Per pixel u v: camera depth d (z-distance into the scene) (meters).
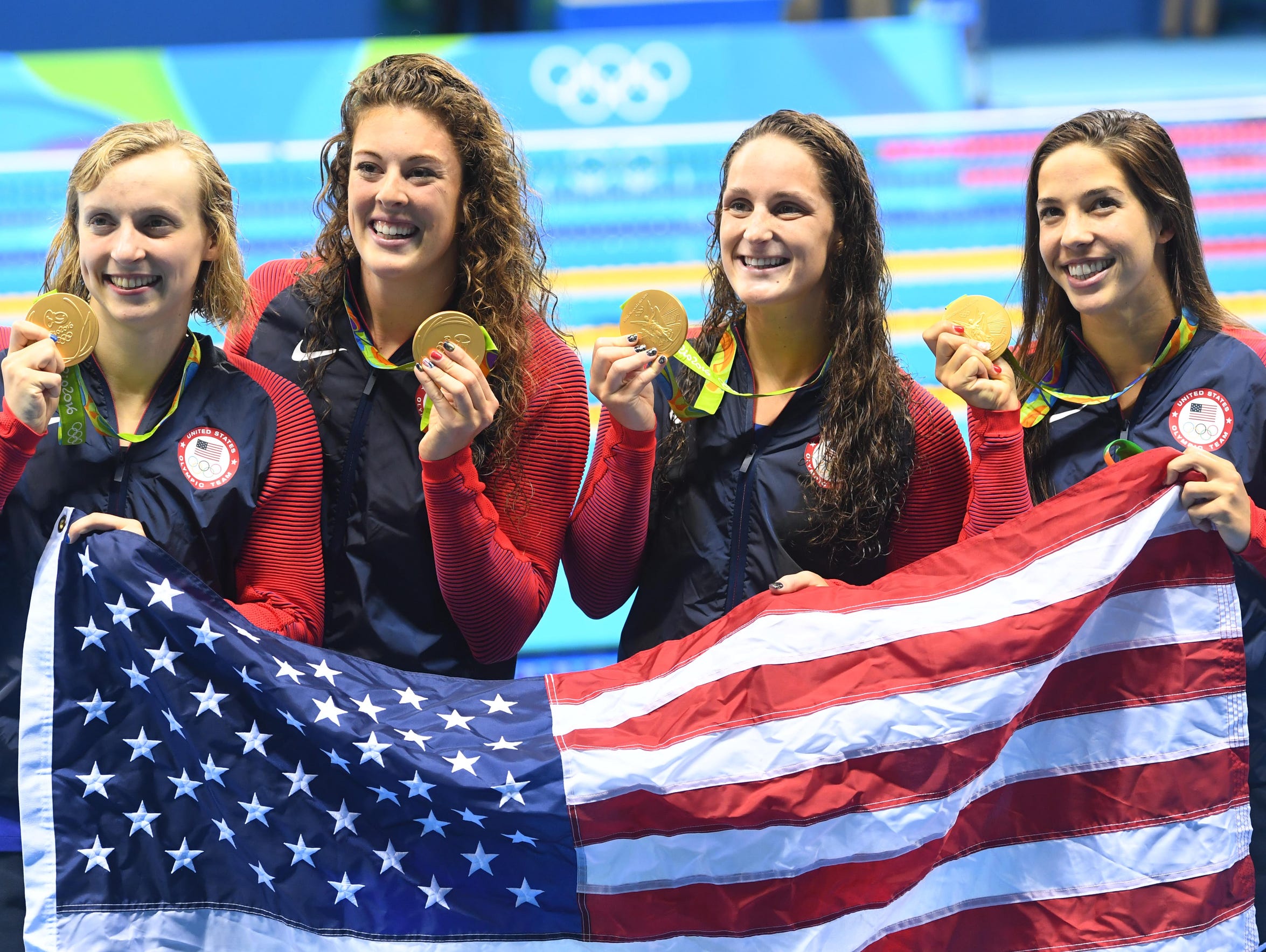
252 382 9.43
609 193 20.22
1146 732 9.10
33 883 8.62
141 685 8.78
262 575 9.27
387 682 9.12
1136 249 9.49
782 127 9.55
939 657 8.95
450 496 9.08
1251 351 9.53
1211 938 8.98
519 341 9.72
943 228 20.30
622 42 20.53
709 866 8.67
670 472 9.92
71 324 8.65
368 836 8.73
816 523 9.56
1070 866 9.02
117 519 8.76
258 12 26.06
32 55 20.36
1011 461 9.38
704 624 9.72
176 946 8.70
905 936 8.82
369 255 9.31
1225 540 9.04
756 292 9.51
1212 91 23.73
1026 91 24.42
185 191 8.88
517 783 8.58
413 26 26.22
